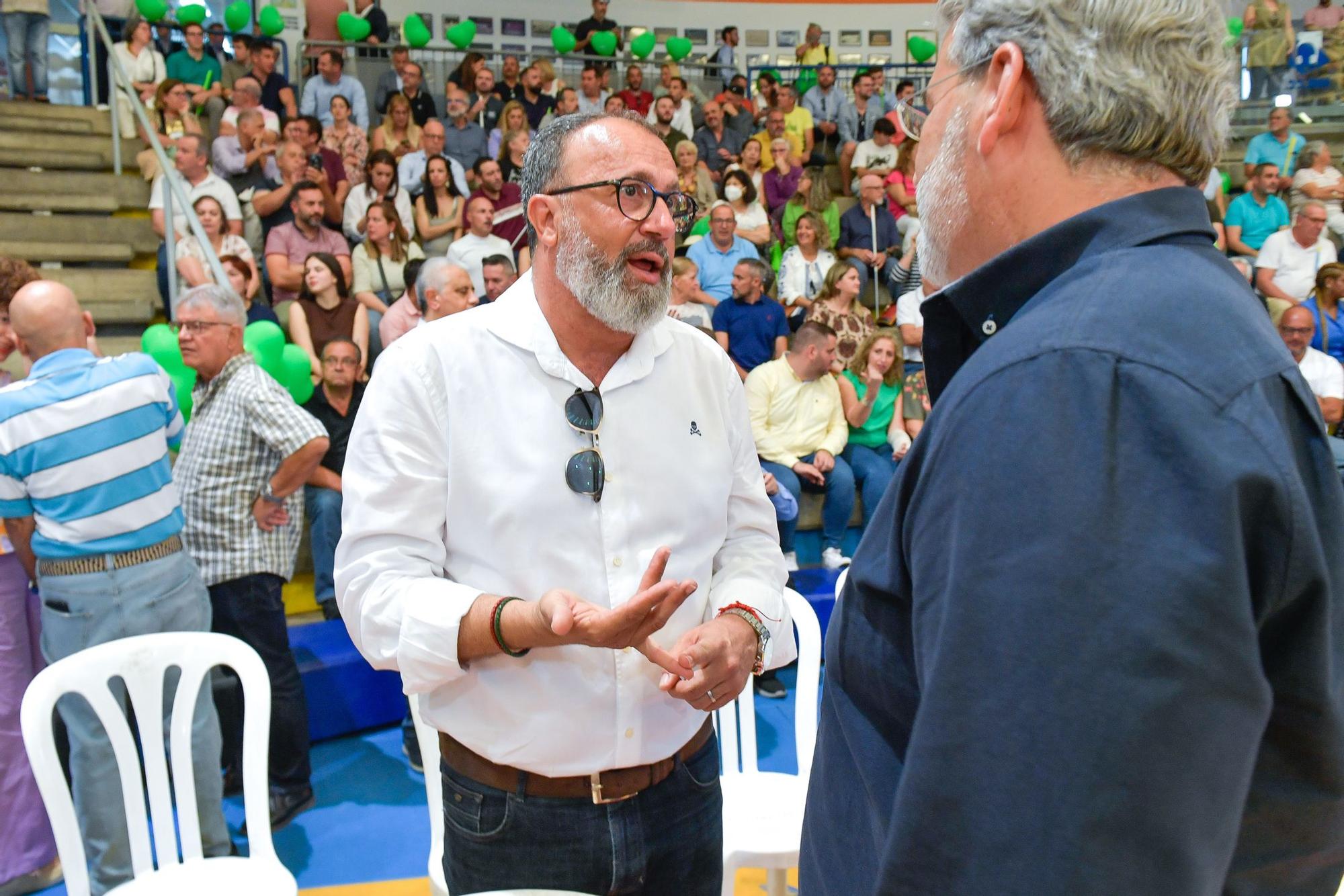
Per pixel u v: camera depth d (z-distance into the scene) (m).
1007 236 0.69
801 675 2.10
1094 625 0.51
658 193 1.20
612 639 1.06
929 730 0.56
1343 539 0.58
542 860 1.25
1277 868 0.62
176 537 2.38
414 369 1.23
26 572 2.41
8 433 2.14
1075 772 0.50
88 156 5.61
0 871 2.35
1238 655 0.50
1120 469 0.53
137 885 1.73
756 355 4.91
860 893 0.74
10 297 2.49
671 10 10.24
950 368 0.74
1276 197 5.98
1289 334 4.74
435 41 9.41
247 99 6.08
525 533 1.23
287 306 4.81
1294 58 5.96
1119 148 0.64
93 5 5.88
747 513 1.43
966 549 0.56
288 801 2.81
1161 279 0.58
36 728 1.69
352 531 1.22
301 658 3.33
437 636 1.14
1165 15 0.63
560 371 1.24
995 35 0.67
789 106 8.14
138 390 2.27
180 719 1.90
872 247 6.25
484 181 5.85
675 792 1.32
